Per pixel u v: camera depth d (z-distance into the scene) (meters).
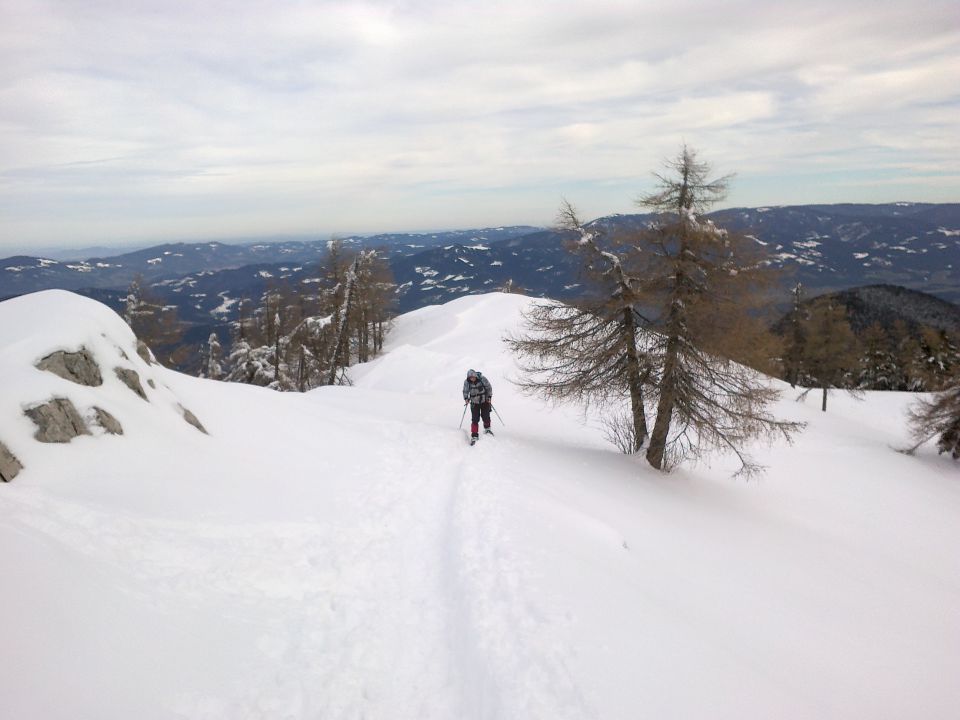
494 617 5.22
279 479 8.54
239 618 4.96
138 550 5.32
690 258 11.69
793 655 5.86
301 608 5.46
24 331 7.53
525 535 7.17
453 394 23.02
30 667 3.22
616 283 12.60
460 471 10.17
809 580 8.61
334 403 17.44
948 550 13.22
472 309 52.59
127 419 7.47
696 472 15.18
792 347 36.84
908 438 29.58
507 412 19.95
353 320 36.66
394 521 7.98
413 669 4.75
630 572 6.84
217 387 12.09
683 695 4.29
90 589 4.23
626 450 15.21
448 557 6.77
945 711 5.52
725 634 5.80
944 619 8.38
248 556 6.06
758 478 16.17
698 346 11.85
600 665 4.52
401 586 6.21
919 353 45.19
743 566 8.42
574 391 13.48
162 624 4.34
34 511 5.08
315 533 7.11
